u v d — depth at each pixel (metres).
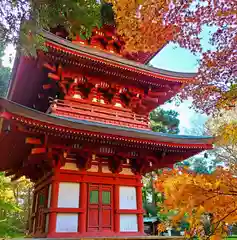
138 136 11.44
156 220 25.92
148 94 15.55
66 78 13.36
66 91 13.54
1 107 8.63
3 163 14.42
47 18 7.77
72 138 10.57
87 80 13.88
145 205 31.50
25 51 7.41
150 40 4.58
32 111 9.45
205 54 3.68
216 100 3.53
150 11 4.23
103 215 11.57
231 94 3.42
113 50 16.92
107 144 11.59
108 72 13.81
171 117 33.28
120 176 12.74
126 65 13.73
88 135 10.41
